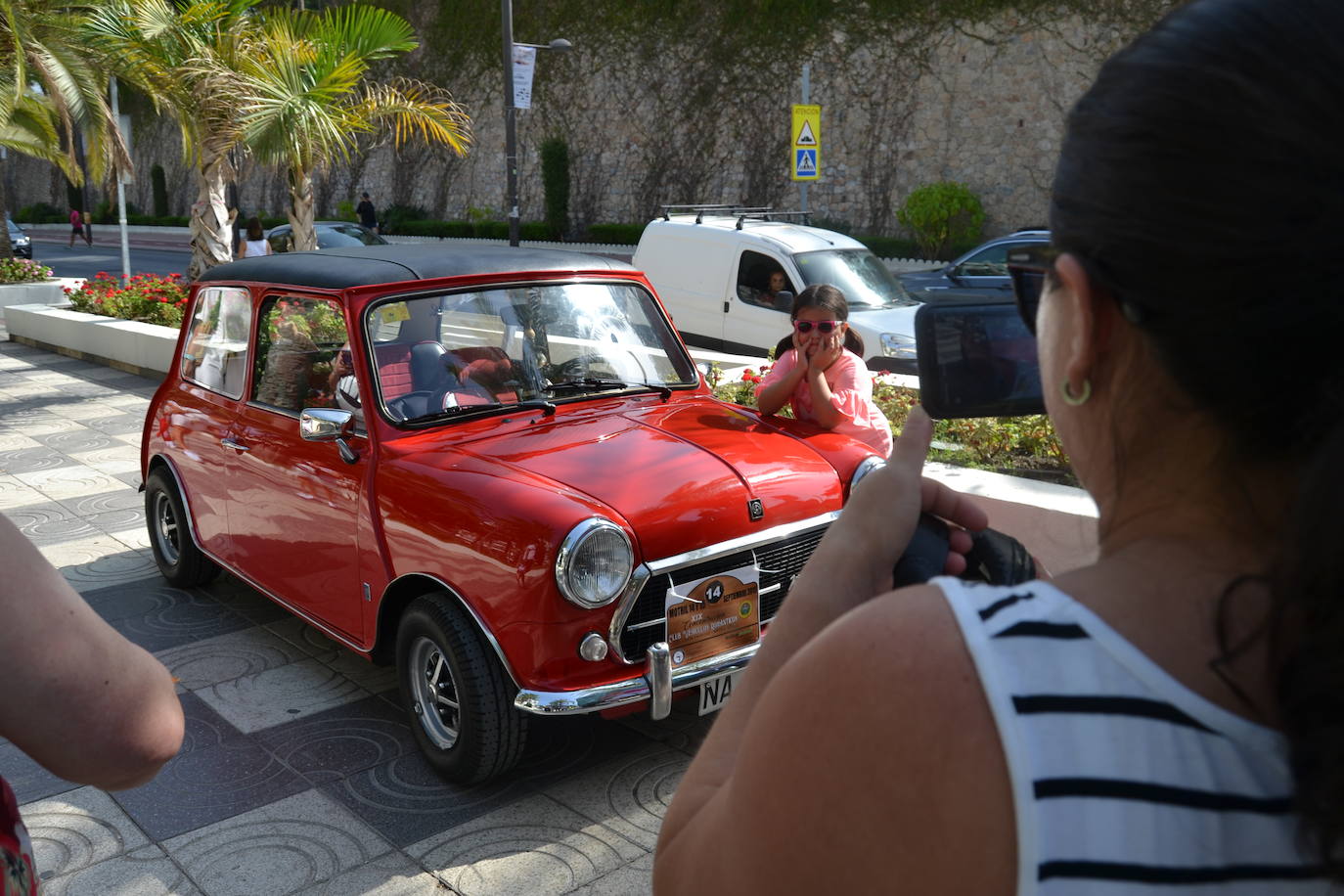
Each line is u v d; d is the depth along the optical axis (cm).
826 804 64
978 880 60
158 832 358
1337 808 55
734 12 3109
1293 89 57
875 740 62
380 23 1325
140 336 1278
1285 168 56
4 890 100
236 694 460
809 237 1153
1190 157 59
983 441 604
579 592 333
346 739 418
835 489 403
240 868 338
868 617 66
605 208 3469
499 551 345
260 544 478
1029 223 2589
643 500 355
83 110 1594
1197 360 61
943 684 61
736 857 70
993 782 59
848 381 474
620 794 376
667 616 357
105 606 560
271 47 1297
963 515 100
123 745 104
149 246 4241
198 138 1441
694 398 483
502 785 383
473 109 3844
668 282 1196
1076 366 68
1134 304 63
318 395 442
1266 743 60
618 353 477
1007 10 2570
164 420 557
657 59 3294
